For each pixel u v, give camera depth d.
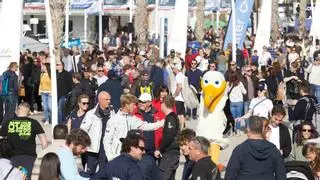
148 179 9.91
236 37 27.83
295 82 22.30
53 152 8.89
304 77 25.30
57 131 10.12
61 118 19.61
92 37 58.53
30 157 11.55
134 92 18.97
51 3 24.42
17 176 9.43
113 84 16.30
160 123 12.21
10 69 19.75
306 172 10.17
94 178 9.04
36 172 11.70
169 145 12.30
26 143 11.56
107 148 11.58
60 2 24.52
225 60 27.14
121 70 23.08
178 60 24.39
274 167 9.46
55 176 8.30
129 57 24.14
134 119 11.81
